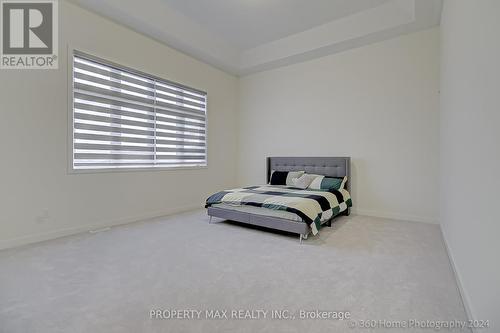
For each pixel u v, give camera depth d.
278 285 1.90
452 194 2.36
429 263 2.29
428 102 3.74
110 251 2.57
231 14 3.95
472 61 1.64
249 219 3.29
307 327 1.43
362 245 2.77
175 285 1.89
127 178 3.76
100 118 3.47
